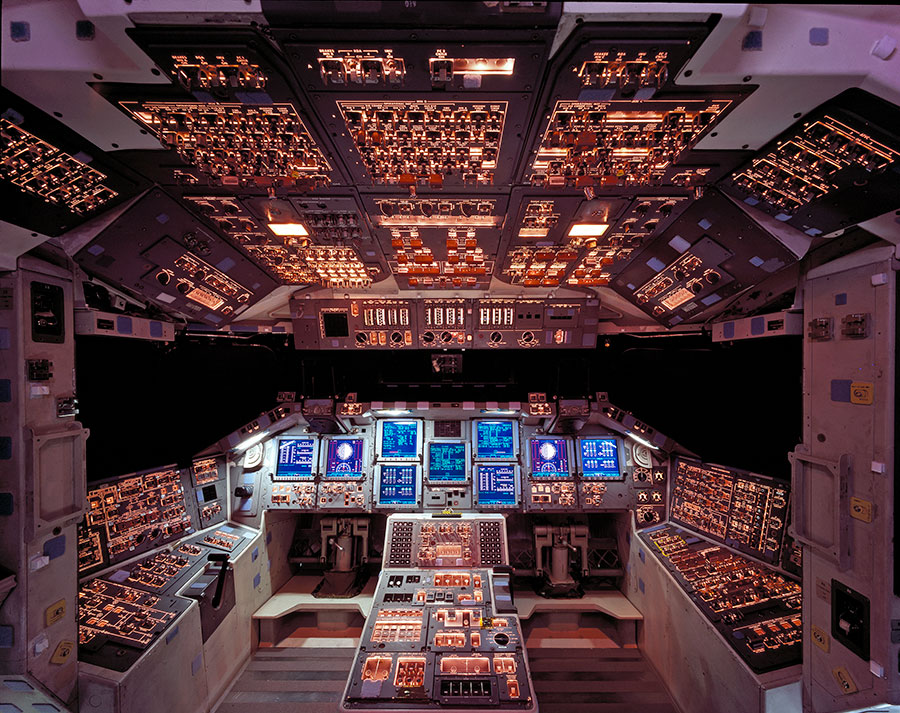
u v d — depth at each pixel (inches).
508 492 202.5
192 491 177.9
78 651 110.9
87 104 68.7
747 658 112.7
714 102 68.4
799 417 142.0
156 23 55.1
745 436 164.2
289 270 146.9
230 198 100.1
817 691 102.4
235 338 191.6
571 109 70.7
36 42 59.4
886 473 87.0
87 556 137.9
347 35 56.0
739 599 134.3
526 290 175.8
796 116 71.4
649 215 109.4
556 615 191.9
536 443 210.7
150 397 161.8
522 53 58.7
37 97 66.4
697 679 133.6
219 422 190.1
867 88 62.7
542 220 110.9
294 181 91.4
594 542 209.6
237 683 157.2
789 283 117.1
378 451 209.0
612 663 169.0
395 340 188.5
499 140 78.2
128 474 155.5
